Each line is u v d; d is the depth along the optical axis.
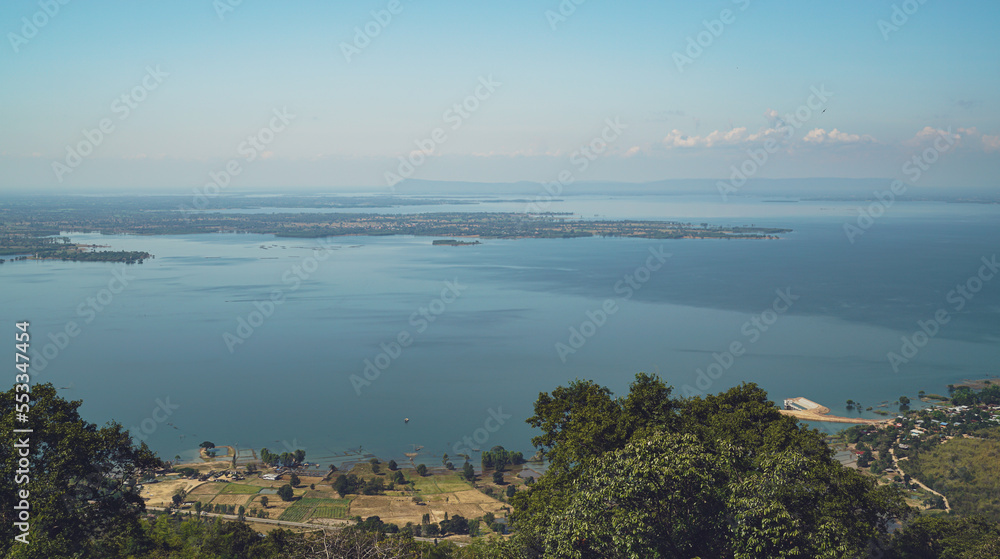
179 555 47.97
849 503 34.69
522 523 40.28
